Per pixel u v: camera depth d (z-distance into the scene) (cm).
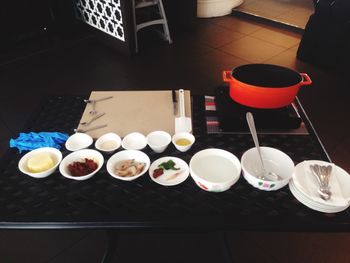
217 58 307
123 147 94
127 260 133
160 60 306
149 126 104
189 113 110
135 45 312
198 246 138
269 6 430
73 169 85
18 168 88
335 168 83
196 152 94
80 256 135
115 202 77
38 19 338
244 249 138
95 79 274
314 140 99
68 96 121
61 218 73
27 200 78
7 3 308
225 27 382
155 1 311
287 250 138
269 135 101
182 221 72
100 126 103
